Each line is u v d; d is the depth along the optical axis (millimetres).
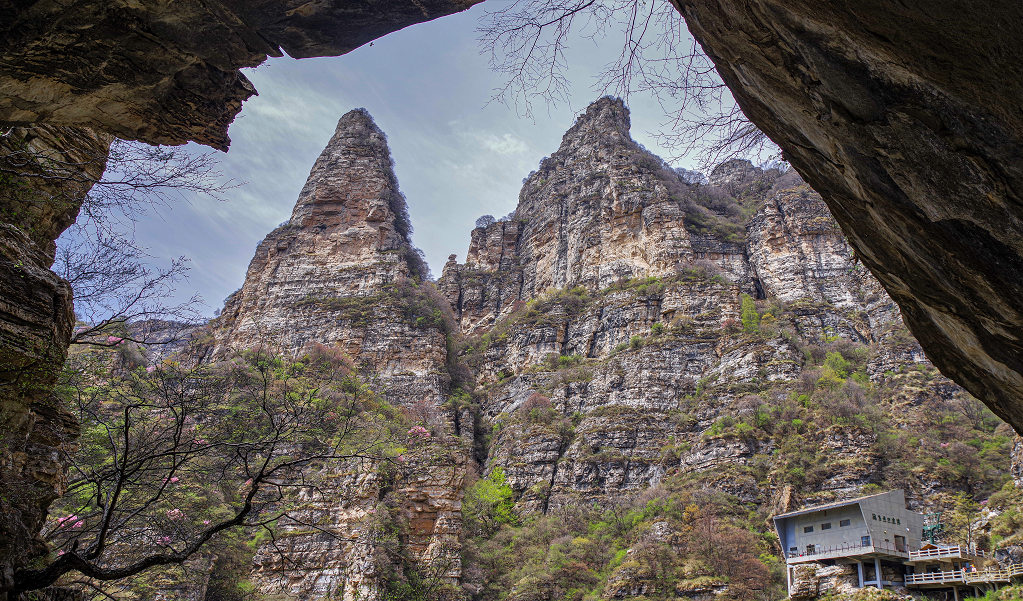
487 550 63750
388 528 50781
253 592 38531
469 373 112750
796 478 62688
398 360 106312
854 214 5785
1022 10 3234
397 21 7105
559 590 56344
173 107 7906
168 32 6887
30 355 9172
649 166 128750
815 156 5582
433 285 130250
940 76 3779
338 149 142000
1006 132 3746
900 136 4340
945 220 4582
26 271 9414
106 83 7262
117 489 9898
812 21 4199
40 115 7641
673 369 89938
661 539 58375
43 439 10594
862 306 97562
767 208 113688
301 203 136250
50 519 14914
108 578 9086
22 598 8453
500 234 153000
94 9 6430
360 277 121188
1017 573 32219
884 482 59781
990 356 5594
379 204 131500
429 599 45375
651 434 82250
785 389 78250
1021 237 4188
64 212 11867
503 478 82250
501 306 137000
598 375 94688
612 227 120188
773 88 5227
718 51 5602
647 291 104562
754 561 52469
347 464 55250
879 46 3926
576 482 77938
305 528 50719
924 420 67250
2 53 6578
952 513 53531
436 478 56250
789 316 94125
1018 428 6414
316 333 111062
